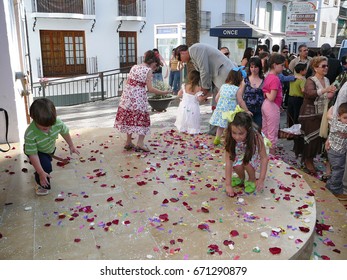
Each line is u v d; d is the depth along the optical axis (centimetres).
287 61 991
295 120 700
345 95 430
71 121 948
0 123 567
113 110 1131
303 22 1468
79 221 331
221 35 1327
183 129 645
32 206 360
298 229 316
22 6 1046
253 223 326
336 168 453
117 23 1778
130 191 396
